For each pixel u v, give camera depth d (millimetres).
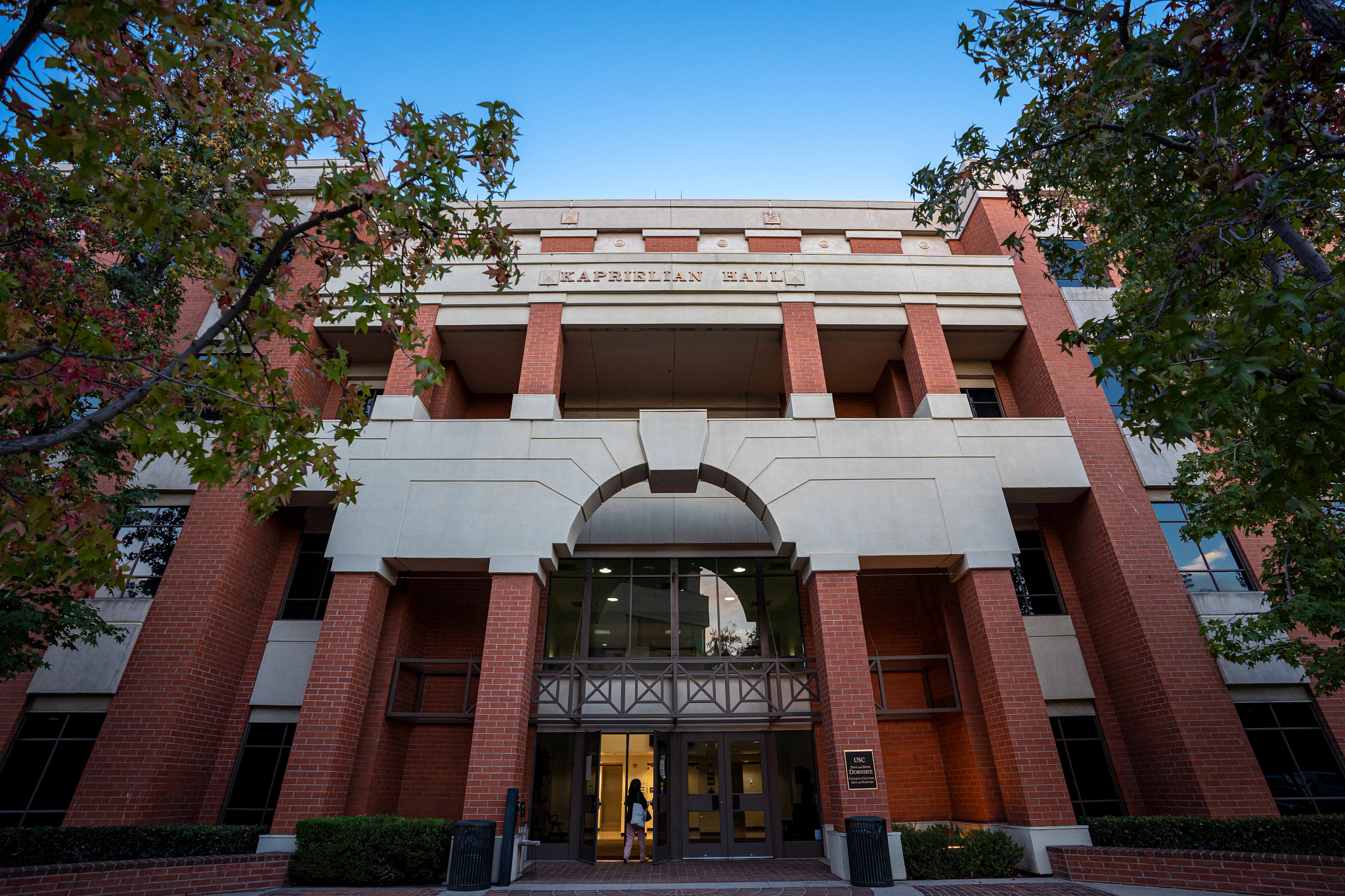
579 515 13406
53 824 11688
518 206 18109
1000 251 16859
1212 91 6082
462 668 14922
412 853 10516
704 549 15906
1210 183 6660
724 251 17812
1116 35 7031
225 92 6660
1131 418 6480
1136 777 12945
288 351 15406
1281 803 11789
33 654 10484
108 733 11750
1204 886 9062
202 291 16672
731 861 13188
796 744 14508
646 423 14023
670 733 14406
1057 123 8422
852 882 10094
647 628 15258
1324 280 6191
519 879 11164
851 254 16234
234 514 13719
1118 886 9656
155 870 9148
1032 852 10836
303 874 10367
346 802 12336
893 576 15922
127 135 5508
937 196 10539
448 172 7246
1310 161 6133
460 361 16812
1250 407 6566
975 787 13125
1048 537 15344
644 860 13422
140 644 12461
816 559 12812
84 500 6000
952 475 13734
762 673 14172
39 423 9555
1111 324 7129
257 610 14258
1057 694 13672
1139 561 13344
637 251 17828
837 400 18547
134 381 6773
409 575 14492
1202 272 7289
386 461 13703
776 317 15508
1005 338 16469
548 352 15008
